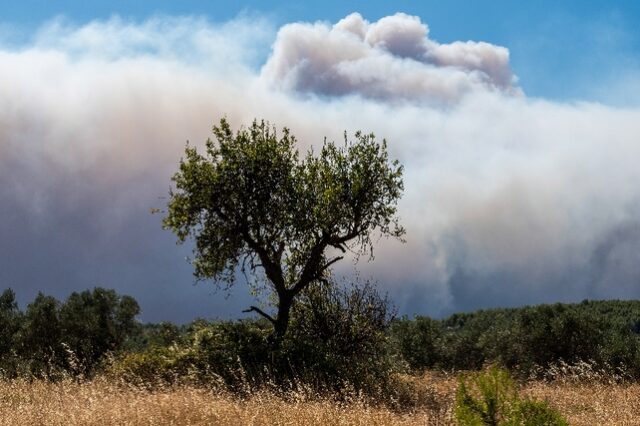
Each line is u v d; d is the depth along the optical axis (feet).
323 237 74.33
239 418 36.17
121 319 88.02
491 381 25.20
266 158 73.77
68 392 43.09
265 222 72.84
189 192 73.41
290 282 78.84
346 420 35.70
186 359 62.59
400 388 62.08
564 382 61.46
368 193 75.05
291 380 57.62
